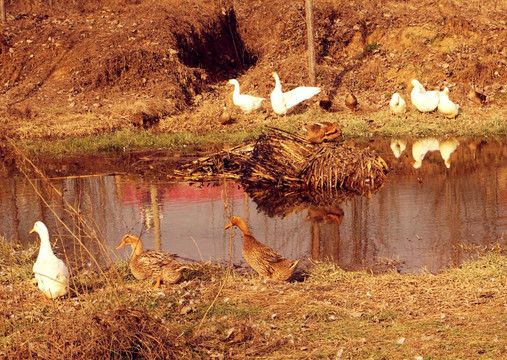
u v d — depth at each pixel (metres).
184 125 21.28
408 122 20.89
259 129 19.92
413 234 9.72
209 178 14.62
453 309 6.34
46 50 26.30
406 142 18.52
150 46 26.31
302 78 26.00
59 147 18.31
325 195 12.84
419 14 28.70
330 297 6.82
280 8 30.81
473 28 26.95
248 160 14.88
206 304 6.72
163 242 9.68
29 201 12.58
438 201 11.75
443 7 29.77
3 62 25.88
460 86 24.47
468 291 6.87
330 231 10.12
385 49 27.55
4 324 6.16
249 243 7.66
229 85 27.36
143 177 14.80
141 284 7.45
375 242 9.39
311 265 8.41
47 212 11.69
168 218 11.16
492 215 10.62
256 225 10.64
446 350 5.35
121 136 19.58
